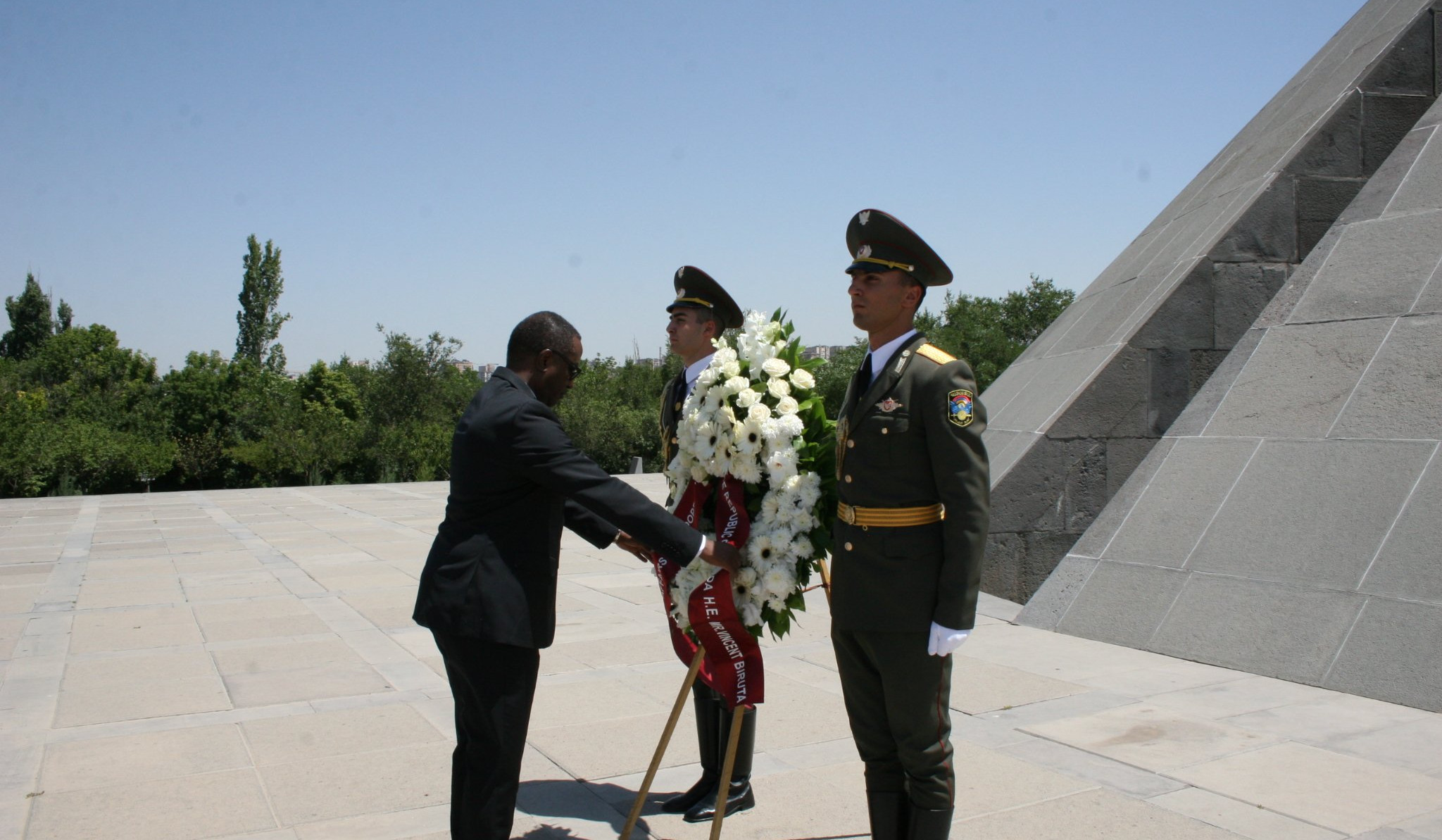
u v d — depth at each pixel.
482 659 3.11
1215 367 8.21
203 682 5.72
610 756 4.48
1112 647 6.11
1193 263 8.19
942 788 3.01
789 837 3.56
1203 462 6.75
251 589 8.81
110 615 7.70
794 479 3.38
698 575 3.42
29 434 32.09
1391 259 6.70
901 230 3.05
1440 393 5.78
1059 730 4.57
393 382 39.31
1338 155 8.28
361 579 9.36
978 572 2.89
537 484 3.21
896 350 3.10
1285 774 3.97
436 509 16.50
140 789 4.08
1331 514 5.76
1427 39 8.37
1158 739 4.42
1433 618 4.97
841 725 4.79
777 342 3.60
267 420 42.69
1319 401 6.39
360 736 4.74
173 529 13.67
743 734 3.78
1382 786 3.83
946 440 2.89
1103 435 8.03
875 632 2.99
